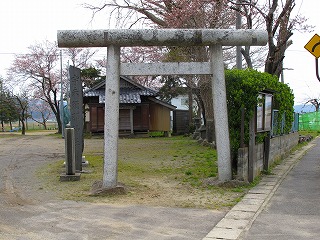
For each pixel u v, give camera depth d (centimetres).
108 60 806
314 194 777
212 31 811
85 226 577
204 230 556
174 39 806
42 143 2253
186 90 3144
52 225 583
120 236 532
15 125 7631
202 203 717
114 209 675
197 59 1661
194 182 913
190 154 1530
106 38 791
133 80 3066
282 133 1372
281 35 1452
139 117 2961
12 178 1005
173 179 962
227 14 1645
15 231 554
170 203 719
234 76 895
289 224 576
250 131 893
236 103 892
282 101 1307
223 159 861
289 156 1458
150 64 823
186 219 613
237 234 533
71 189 848
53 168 1169
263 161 1048
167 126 3042
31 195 795
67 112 2794
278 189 831
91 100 2873
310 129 3491
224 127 853
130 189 834
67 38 788
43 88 3734
